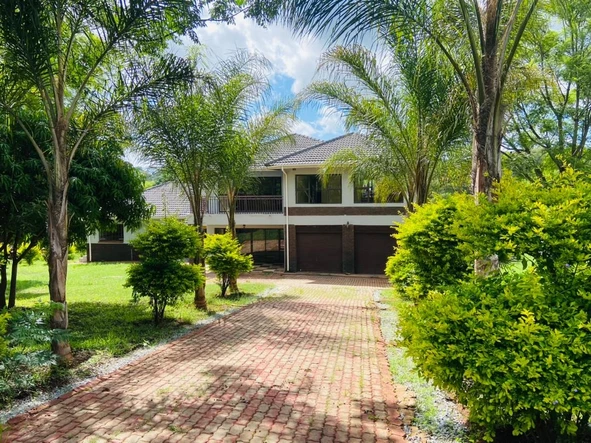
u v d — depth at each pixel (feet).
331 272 67.15
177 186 36.86
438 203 25.35
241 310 33.65
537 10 20.57
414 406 14.34
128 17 18.37
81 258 85.15
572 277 10.19
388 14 16.52
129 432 12.45
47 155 25.08
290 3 16.28
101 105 20.58
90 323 27.66
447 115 27.09
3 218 26.61
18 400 14.82
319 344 23.07
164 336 24.58
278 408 14.26
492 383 9.02
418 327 10.94
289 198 67.51
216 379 17.17
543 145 51.08
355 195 65.62
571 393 8.43
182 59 22.04
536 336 9.13
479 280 11.98
